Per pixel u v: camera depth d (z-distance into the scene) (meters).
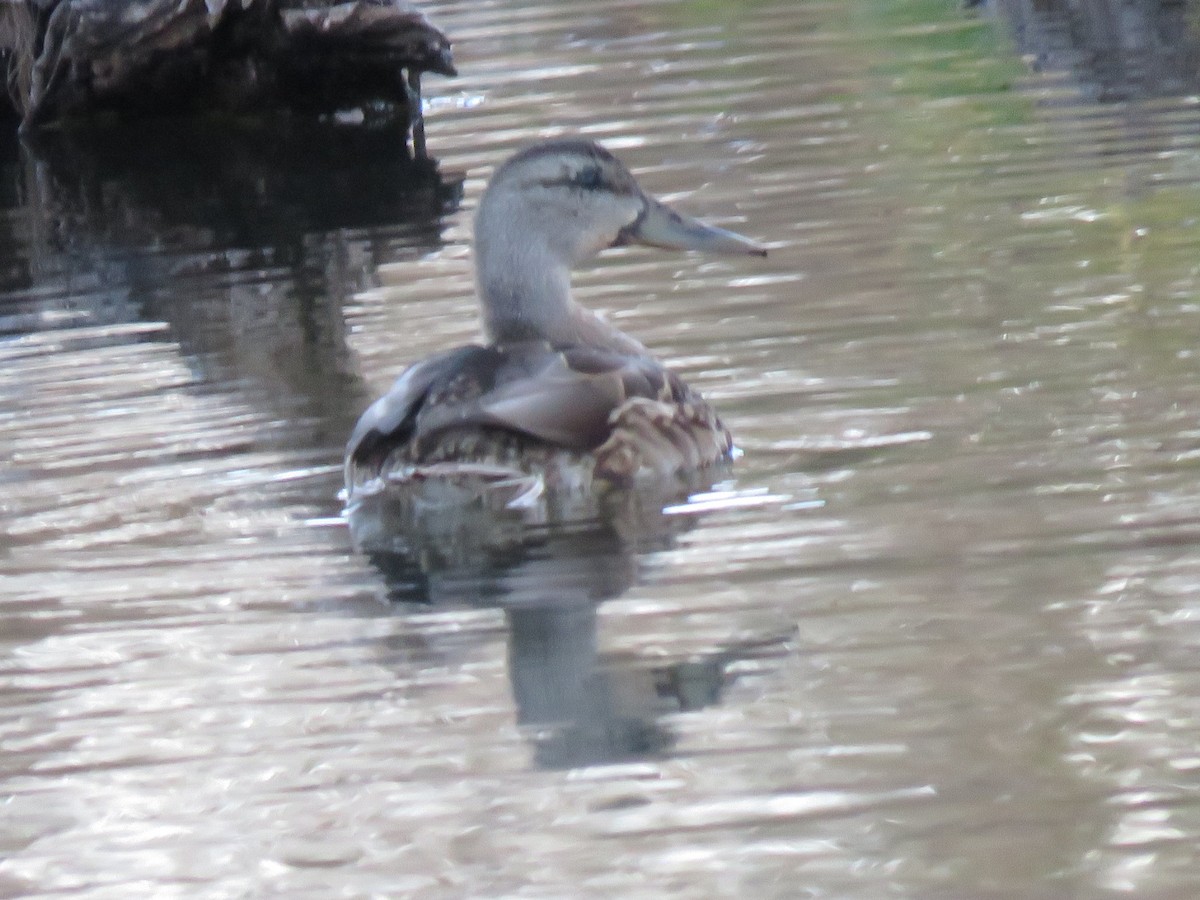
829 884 7.60
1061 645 9.32
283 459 12.76
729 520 11.23
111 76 27.23
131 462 12.83
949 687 9.05
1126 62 23.70
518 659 9.66
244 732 9.12
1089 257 15.92
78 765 8.92
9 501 12.22
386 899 7.73
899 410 12.74
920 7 28.66
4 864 8.16
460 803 8.38
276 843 8.17
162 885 7.94
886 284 15.66
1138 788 8.10
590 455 11.70
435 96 26.19
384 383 14.26
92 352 15.71
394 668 9.66
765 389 13.41
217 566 11.05
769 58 26.25
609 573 10.61
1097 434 11.98
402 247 18.80
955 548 10.53
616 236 13.63
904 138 20.97
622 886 7.69
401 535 11.38
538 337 13.37
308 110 27.31
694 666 9.42
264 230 20.22
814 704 8.97
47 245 20.44
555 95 25.28
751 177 19.77
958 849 7.78
